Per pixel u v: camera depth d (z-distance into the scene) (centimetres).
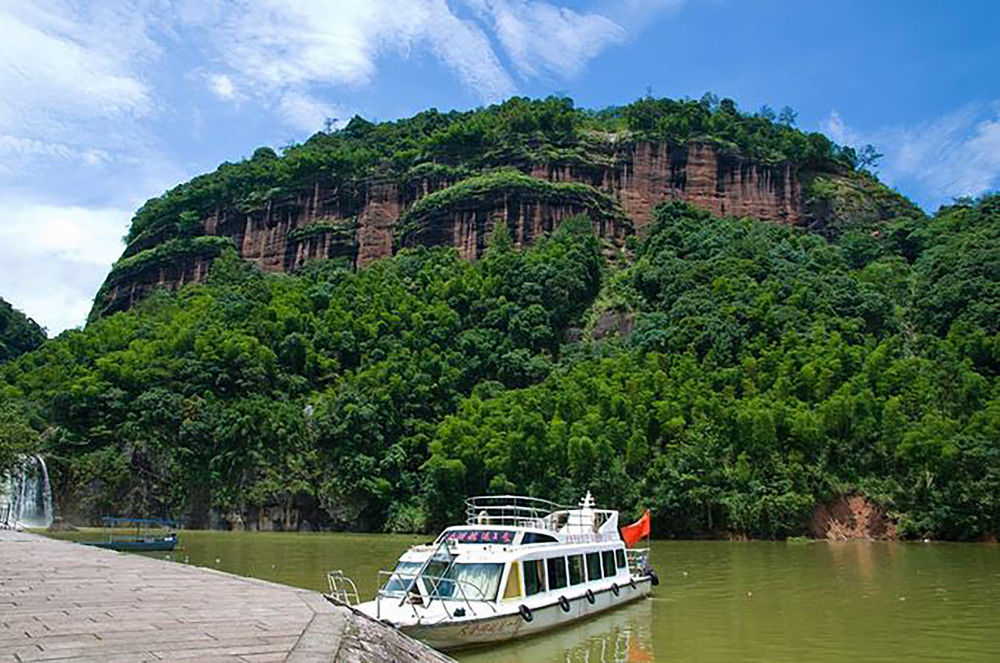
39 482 7794
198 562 4662
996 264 10506
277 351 10081
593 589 2916
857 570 4469
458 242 14138
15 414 7669
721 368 8888
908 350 9894
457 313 11144
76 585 1552
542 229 14025
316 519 8325
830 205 15088
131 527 7950
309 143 17212
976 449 6888
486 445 7706
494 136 15762
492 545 2622
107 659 884
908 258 13438
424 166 15325
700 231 12681
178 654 912
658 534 7188
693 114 15988
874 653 2328
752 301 10044
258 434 8625
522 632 2447
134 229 16738
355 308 11175
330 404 8906
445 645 2258
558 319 11362
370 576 3938
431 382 9556
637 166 15262
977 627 2709
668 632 2634
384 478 8362
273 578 3853
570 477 7431
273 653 925
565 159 15162
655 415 7806
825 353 8619
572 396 8238
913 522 6856
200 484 8369
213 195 15888
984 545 6366
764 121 16675
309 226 15100
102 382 8731
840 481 7244
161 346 9562
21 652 916
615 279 12475
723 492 7106
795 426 7362
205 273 14838
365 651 1055
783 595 3469
